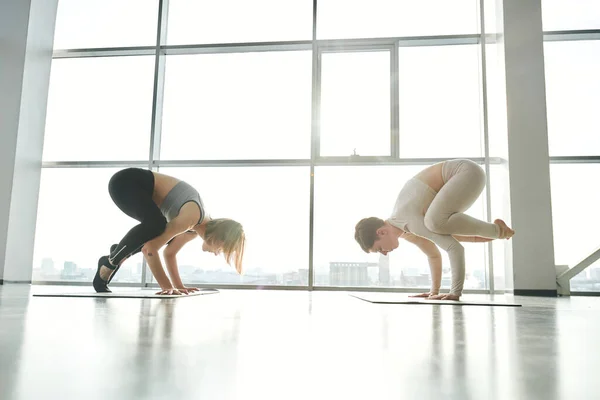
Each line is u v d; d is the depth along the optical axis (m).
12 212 4.63
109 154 5.05
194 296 2.57
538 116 4.24
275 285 4.60
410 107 4.84
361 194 4.72
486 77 4.74
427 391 0.41
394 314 1.49
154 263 2.60
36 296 2.33
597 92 4.66
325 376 0.48
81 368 0.50
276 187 4.81
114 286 4.67
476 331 0.98
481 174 2.46
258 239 4.69
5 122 4.74
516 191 4.18
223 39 5.20
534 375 0.49
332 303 2.14
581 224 4.46
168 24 5.27
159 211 2.58
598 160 4.48
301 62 5.09
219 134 4.98
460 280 2.45
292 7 5.14
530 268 4.08
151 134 4.99
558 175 4.55
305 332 0.93
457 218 2.39
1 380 0.43
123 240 2.60
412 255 4.45
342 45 5.02
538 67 4.30
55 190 5.04
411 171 4.73
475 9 4.95
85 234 4.97
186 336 0.83
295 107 4.96
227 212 4.82
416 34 4.96
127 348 0.66
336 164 4.77
